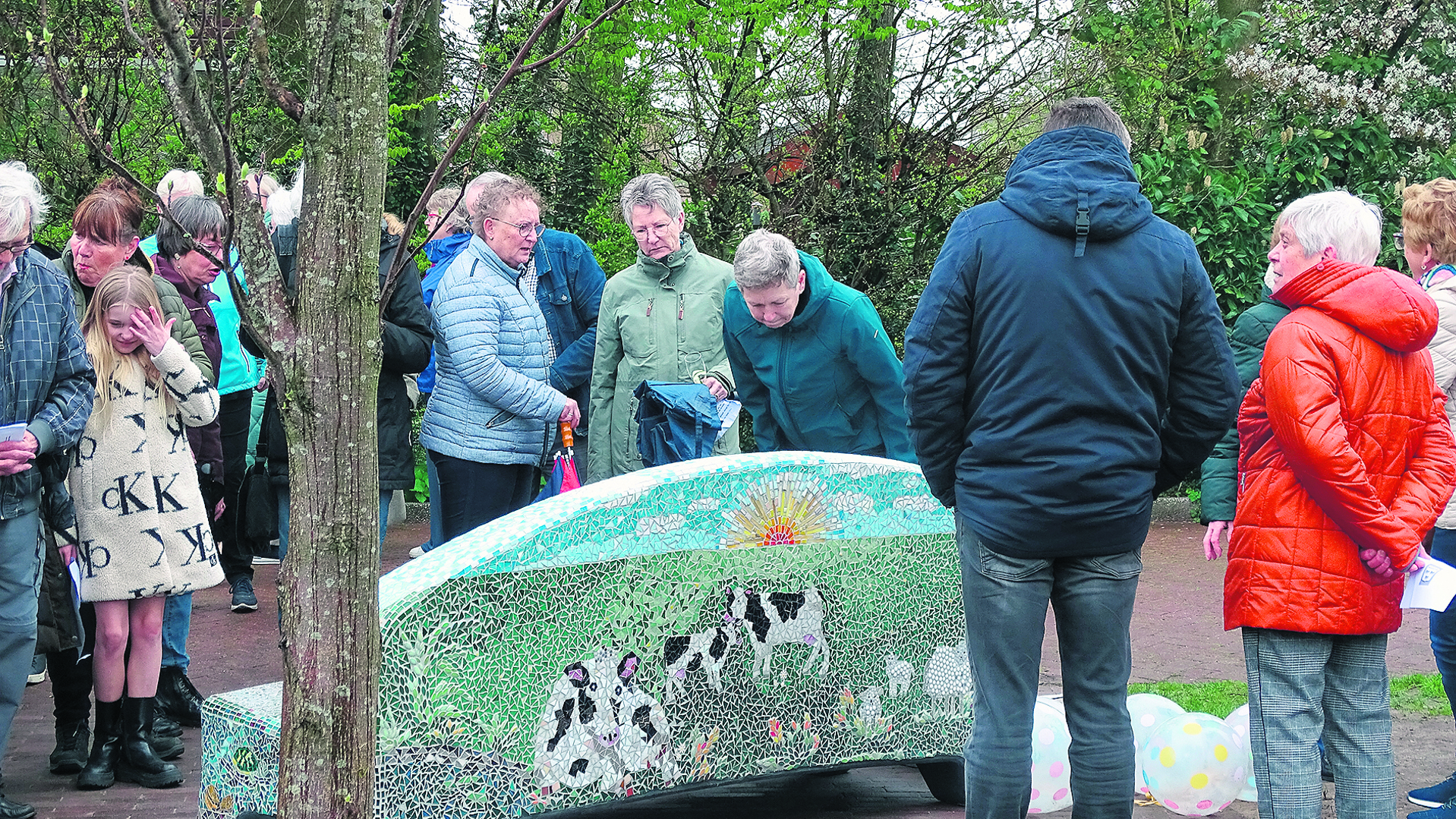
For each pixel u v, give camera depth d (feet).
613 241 37.76
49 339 13.39
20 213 12.81
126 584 14.67
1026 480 10.24
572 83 37.50
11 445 12.65
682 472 12.34
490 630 11.23
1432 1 36.55
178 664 17.57
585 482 20.39
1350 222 11.27
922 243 36.73
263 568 29.37
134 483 14.78
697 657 12.25
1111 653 10.61
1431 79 36.24
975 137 37.91
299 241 7.26
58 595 13.94
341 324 7.24
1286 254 11.51
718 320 18.33
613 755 11.82
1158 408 10.56
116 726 15.08
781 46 36.32
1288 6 38.32
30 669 13.60
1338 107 35.53
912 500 13.50
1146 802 14.07
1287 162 35.50
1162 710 14.35
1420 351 11.25
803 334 15.31
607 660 11.80
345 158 7.17
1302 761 11.04
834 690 13.01
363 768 7.45
